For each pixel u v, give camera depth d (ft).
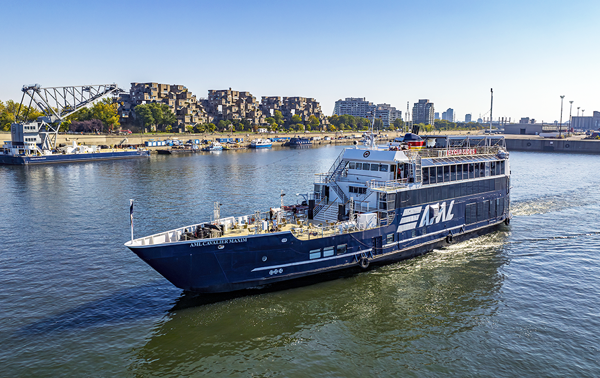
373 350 87.45
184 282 102.68
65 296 110.63
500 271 128.36
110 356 84.64
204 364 82.69
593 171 373.40
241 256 105.09
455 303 107.76
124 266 131.64
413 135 148.87
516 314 102.06
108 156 491.72
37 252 144.77
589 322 97.86
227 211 208.54
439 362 83.35
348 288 115.65
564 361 83.25
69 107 492.95
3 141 494.59
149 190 269.85
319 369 81.30
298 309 104.01
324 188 144.77
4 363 81.51
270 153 620.90
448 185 144.36
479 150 164.04
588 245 152.05
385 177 133.80
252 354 86.02
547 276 124.67
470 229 156.97
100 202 230.07
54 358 83.51
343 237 117.91
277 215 128.16
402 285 118.01
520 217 193.67
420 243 139.03
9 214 200.95
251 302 106.93
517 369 81.00
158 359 83.97
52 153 463.42
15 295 110.83
